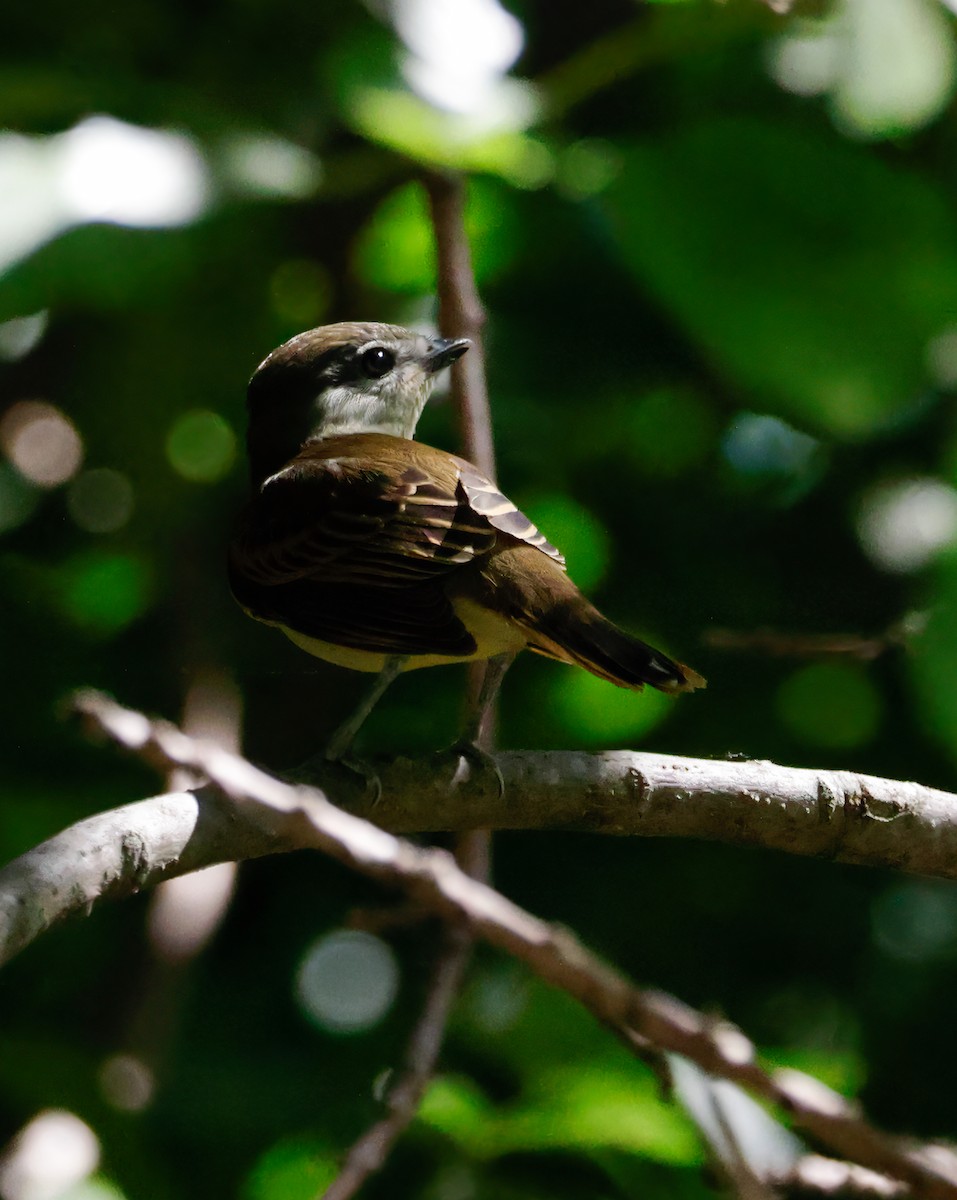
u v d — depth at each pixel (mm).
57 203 5902
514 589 7871
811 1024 13352
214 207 6121
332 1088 12297
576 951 3578
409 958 13648
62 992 12977
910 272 6031
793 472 12805
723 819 7344
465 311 8688
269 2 9875
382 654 8078
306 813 3723
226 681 13172
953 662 6242
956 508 7016
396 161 6809
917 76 5438
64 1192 6582
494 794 7277
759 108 9539
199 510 13500
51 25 10008
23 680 13500
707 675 13062
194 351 11422
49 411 12883
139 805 6035
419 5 6898
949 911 13562
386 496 8344
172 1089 11617
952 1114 12938
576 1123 7898
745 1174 4266
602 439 12461
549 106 6926
